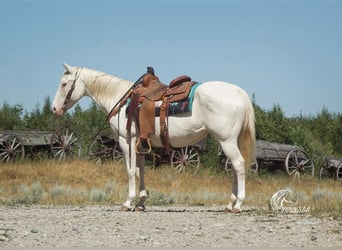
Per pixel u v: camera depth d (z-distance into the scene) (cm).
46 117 3809
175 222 920
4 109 3838
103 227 870
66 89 1204
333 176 3247
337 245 732
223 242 752
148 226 878
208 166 3002
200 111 1041
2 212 1109
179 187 2145
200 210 1184
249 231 831
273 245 732
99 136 3033
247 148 1045
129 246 726
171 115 1062
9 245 733
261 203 1422
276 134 3491
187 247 720
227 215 1015
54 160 2694
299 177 2919
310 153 3419
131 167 1125
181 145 1084
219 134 1027
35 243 746
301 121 4200
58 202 1431
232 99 1027
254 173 2889
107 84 1181
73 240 768
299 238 778
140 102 1095
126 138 1128
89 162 2702
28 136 2912
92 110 3744
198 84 1063
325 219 944
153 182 2272
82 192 1634
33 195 1541
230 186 2309
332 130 4131
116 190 1792
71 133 3066
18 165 2519
